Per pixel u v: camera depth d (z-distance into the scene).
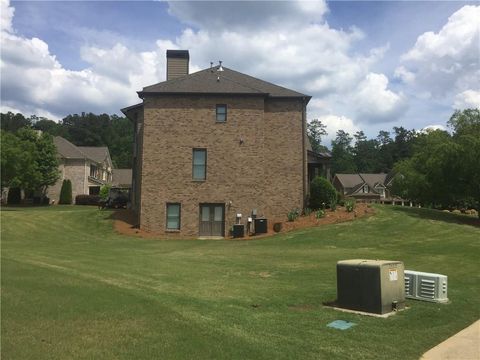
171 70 35.34
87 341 6.34
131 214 33.78
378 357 6.28
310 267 15.16
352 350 6.51
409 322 8.09
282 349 6.38
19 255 16.09
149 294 9.58
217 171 29.75
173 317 7.68
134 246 22.69
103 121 122.25
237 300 9.52
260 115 30.17
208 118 30.00
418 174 40.28
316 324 7.82
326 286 11.47
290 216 29.66
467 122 39.28
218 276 12.98
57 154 54.06
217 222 29.52
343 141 128.38
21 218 31.66
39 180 49.22
